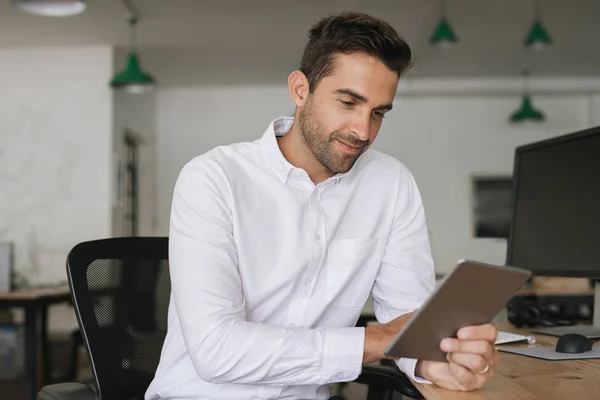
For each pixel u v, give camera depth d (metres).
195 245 1.57
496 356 1.33
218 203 1.61
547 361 1.61
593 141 2.09
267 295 1.66
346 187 1.76
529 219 2.37
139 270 1.98
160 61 9.67
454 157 11.38
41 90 8.97
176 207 1.63
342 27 1.52
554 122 11.38
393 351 1.25
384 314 1.81
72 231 8.84
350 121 1.53
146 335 1.94
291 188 1.70
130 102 9.86
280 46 9.01
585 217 2.11
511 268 1.17
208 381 1.50
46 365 5.87
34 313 5.05
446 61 9.93
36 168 8.91
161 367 1.69
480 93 11.06
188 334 1.51
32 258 8.80
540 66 10.30
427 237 1.87
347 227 1.75
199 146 11.27
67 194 8.88
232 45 8.95
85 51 8.95
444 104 11.40
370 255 1.77
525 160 2.42
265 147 1.71
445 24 6.97
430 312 1.18
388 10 7.67
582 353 1.69
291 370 1.44
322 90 1.55
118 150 9.23
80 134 8.92
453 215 11.33
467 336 1.27
